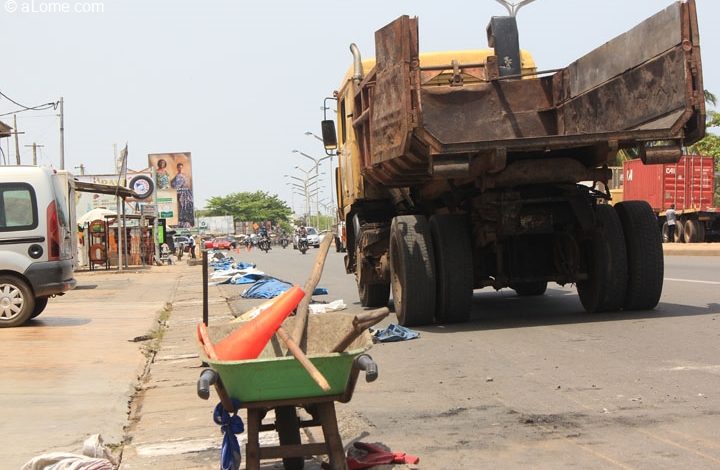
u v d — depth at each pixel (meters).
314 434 5.95
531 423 5.96
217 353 4.68
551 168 10.18
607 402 6.46
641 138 9.61
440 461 5.16
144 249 42.78
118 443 5.98
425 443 5.57
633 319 10.73
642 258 10.98
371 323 4.48
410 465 4.97
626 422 5.85
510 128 12.55
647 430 5.62
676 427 5.66
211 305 16.97
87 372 8.76
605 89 11.34
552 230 10.65
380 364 8.64
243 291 19.92
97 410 6.92
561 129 12.55
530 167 10.16
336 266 32.22
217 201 175.00
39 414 6.80
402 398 6.98
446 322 11.26
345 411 6.59
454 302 10.87
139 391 8.03
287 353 5.11
